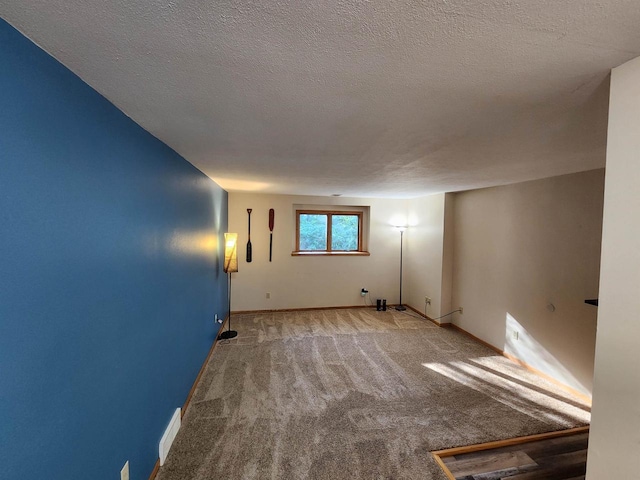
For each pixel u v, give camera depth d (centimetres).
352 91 110
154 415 175
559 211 285
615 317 92
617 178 91
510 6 64
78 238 105
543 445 207
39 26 74
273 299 513
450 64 90
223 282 434
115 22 71
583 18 68
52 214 92
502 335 352
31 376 84
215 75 99
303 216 538
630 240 88
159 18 70
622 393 90
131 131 145
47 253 90
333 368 312
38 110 85
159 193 181
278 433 211
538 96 113
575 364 268
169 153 198
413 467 183
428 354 350
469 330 409
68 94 98
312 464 184
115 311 131
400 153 202
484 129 151
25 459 81
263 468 180
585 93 110
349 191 437
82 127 106
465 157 211
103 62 92
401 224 548
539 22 70
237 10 67
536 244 309
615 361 92
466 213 418
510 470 187
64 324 98
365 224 552
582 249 264
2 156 73
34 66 83
